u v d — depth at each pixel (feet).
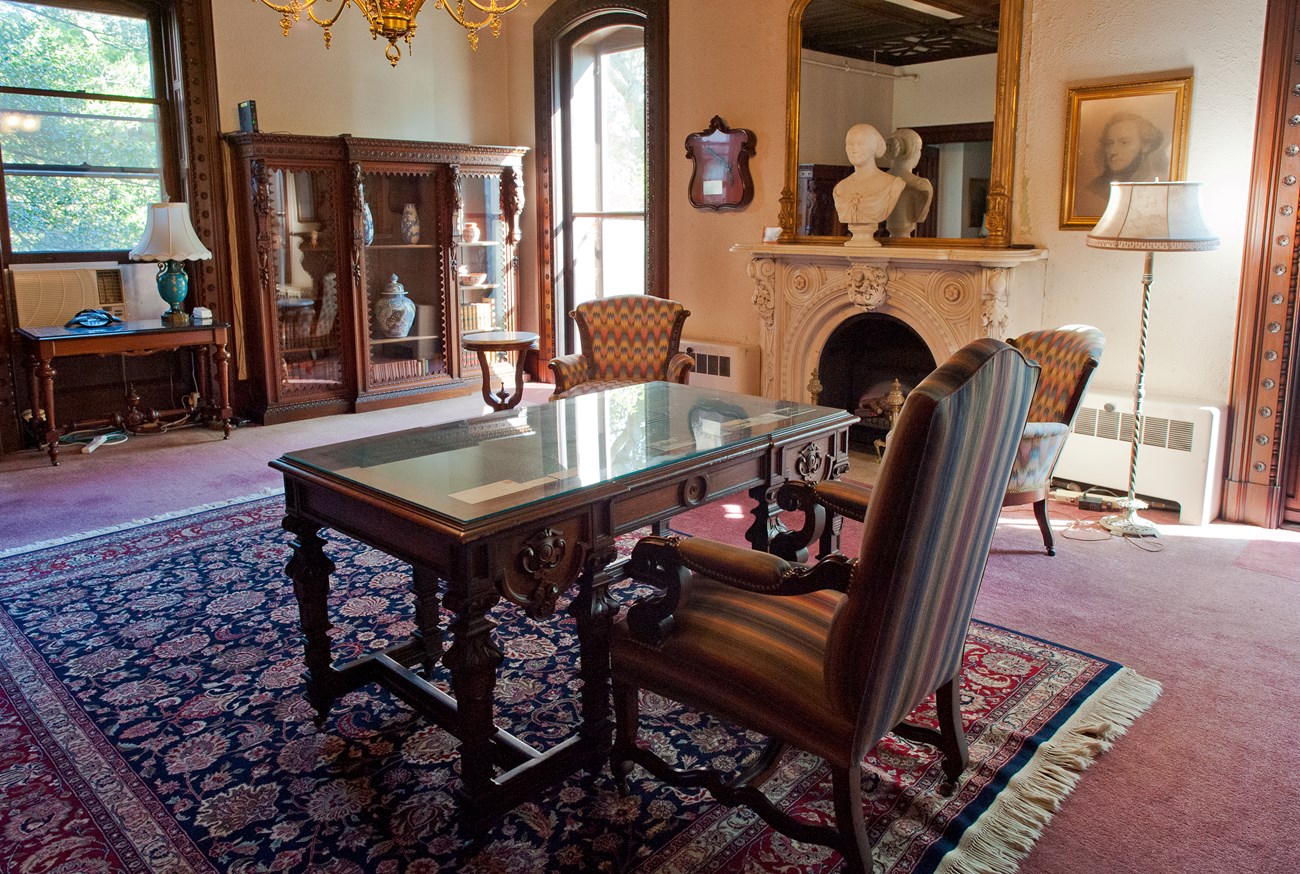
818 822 6.88
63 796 7.29
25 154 17.40
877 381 17.89
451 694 8.79
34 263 17.76
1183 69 13.10
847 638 5.42
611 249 22.39
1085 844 6.62
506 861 6.51
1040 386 12.39
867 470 16.25
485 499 6.62
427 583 9.04
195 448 17.79
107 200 18.48
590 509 6.93
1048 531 12.10
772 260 17.47
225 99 19.13
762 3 17.75
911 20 15.40
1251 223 12.73
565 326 23.77
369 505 6.89
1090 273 14.43
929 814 6.95
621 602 10.88
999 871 6.35
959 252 14.26
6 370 17.20
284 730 8.24
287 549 12.60
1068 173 14.30
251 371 19.83
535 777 6.97
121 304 18.61
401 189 20.94
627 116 21.38
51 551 12.50
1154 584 11.23
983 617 10.37
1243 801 7.09
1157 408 13.43
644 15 19.94
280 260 19.34
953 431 5.17
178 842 6.73
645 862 6.49
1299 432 12.92
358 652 9.64
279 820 6.98
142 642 9.93
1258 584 11.20
